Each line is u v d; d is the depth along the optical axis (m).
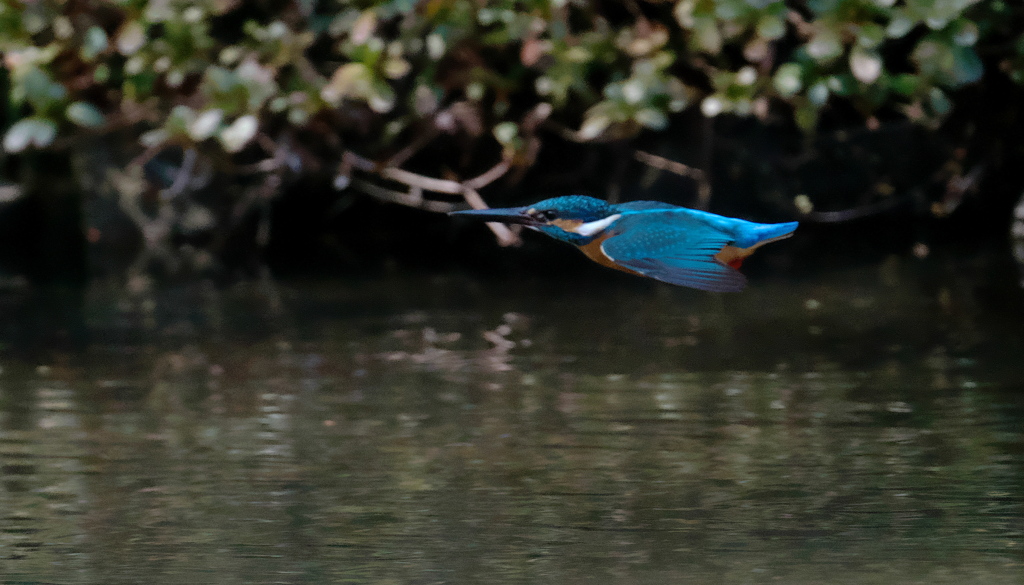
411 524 5.70
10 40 12.05
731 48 12.93
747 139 13.65
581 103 13.33
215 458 6.71
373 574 5.13
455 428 7.19
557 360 8.81
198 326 10.34
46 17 12.09
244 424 7.35
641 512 5.80
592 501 5.96
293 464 6.60
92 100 13.08
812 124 11.61
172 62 12.22
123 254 13.78
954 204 13.71
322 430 7.20
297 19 13.13
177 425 7.36
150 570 5.21
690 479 6.25
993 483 6.11
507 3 11.84
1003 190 13.98
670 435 6.98
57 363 9.05
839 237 13.85
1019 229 13.55
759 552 5.30
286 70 12.99
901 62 13.40
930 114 12.31
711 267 4.18
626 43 11.87
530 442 6.89
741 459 6.54
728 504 5.89
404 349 9.29
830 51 10.78
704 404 7.58
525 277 12.62
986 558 5.18
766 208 13.73
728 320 10.14
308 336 9.84
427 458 6.66
